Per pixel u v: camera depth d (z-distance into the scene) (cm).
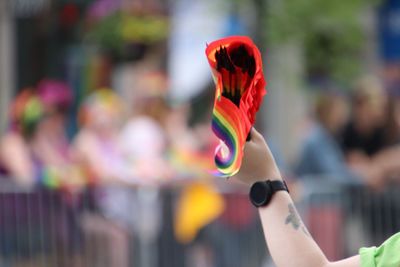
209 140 1609
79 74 2309
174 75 2145
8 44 2252
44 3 2264
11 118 1462
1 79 2244
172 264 1440
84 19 2278
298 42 2023
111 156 1490
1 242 1394
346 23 2042
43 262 1393
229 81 467
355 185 1550
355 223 1544
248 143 494
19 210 1397
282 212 495
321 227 1531
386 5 2500
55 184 1401
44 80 2300
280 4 1984
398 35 2572
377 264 495
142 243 1426
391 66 2466
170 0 2197
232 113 464
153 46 2220
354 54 2117
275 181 497
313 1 1983
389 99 1809
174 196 1443
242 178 500
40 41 2294
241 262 1466
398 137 1795
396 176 1725
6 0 2231
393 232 1552
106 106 1504
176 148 1581
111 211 1413
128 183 1440
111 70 2270
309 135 1669
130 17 2219
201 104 2073
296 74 2138
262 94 470
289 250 491
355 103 1819
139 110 1581
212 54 467
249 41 467
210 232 1459
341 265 497
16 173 1414
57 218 1398
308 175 1653
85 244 1402
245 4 2006
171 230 1439
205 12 2105
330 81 2123
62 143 1463
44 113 1433
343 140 1798
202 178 1487
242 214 1470
